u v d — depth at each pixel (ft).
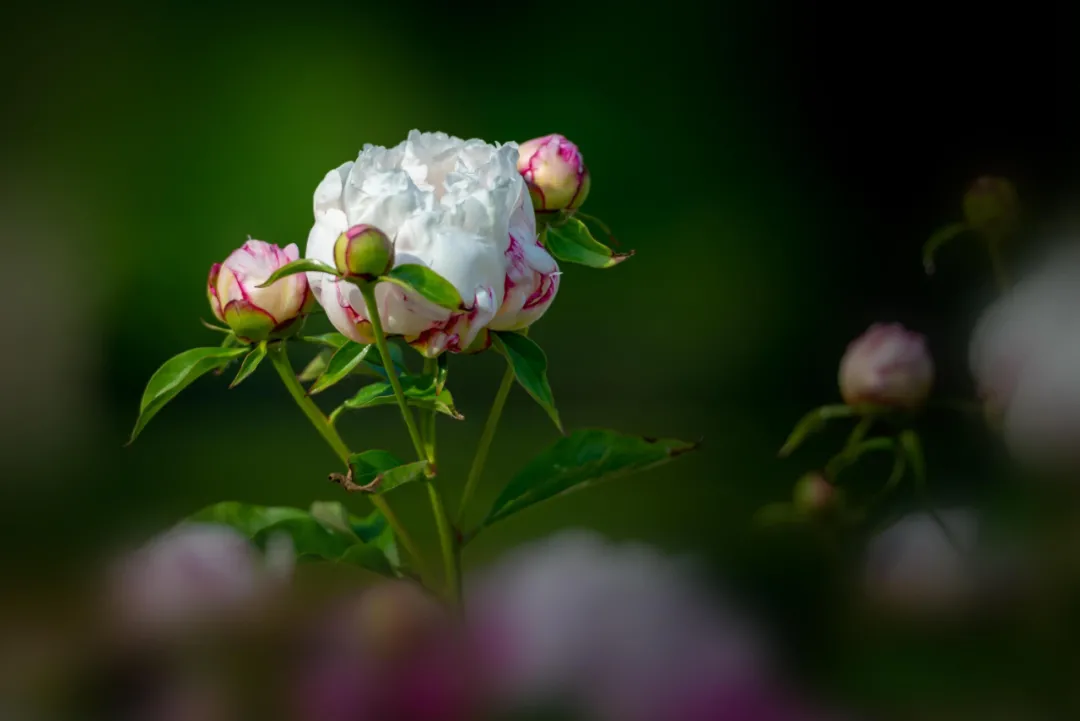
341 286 6.37
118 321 28.99
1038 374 6.26
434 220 6.32
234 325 6.51
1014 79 32.68
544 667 5.69
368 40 32.40
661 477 17.98
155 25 30.99
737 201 32.91
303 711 5.78
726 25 33.88
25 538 15.24
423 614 5.81
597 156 32.78
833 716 5.86
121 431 24.98
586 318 30.50
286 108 31.37
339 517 6.56
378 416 23.94
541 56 33.47
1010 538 6.36
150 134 30.53
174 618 5.83
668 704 5.67
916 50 33.47
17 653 5.84
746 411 27.25
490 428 6.56
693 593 5.73
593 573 5.73
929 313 31.65
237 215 30.40
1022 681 6.20
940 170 33.09
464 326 6.36
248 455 20.68
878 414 7.03
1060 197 6.70
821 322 31.60
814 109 33.81
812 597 6.23
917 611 6.26
